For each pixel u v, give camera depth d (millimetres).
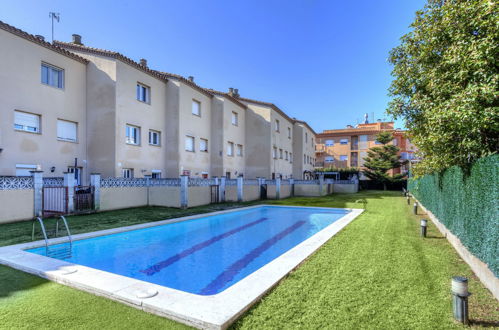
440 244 6820
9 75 12305
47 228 8977
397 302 3611
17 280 4465
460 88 5281
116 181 13672
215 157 23406
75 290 4062
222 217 13398
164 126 19203
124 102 15922
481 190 4488
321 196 25266
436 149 6391
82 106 15617
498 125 4426
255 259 7125
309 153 40719
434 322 3137
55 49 14133
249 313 3322
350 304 3541
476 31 5078
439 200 8633
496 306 3592
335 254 5895
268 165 27203
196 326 3051
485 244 4230
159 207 14914
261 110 27734
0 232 8266
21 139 12719
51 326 3053
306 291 3943
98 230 8695
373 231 8469
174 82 19281
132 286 4008
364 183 34656
